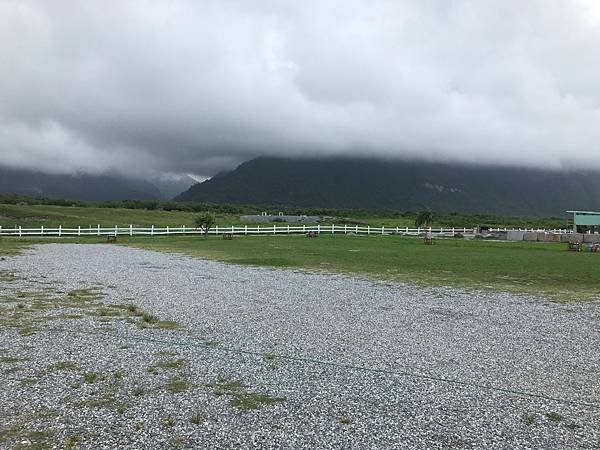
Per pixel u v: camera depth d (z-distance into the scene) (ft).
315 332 46.98
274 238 191.21
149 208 451.12
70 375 33.73
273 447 24.54
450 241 183.11
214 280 79.56
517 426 27.43
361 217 458.09
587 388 33.37
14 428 25.81
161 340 43.06
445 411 29.27
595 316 56.44
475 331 48.55
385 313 56.18
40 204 406.21
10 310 53.67
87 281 75.82
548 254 137.39
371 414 28.63
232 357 38.70
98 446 24.17
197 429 26.18
